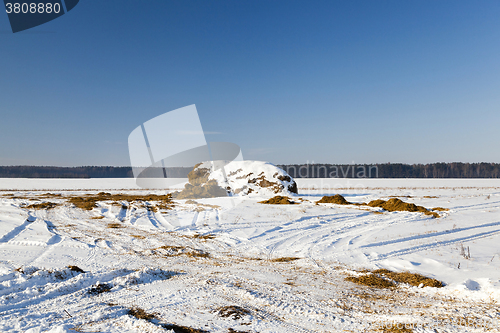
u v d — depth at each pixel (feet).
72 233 49.49
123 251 38.22
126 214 68.69
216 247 40.45
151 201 90.43
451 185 198.49
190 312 18.45
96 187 178.91
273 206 79.87
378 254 34.68
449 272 27.50
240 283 25.30
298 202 88.99
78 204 84.74
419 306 20.01
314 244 40.91
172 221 58.90
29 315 17.22
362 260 33.14
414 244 38.27
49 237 44.65
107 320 16.84
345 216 63.82
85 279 24.72
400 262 31.19
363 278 26.50
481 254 32.91
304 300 21.09
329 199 88.69
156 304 19.88
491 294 21.11
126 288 23.44
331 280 26.55
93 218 65.10
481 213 61.36
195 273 28.66
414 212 67.36
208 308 19.21
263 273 28.73
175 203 83.20
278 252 37.86
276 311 18.97
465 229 46.75
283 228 51.98
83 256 35.01
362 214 66.39
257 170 114.11
